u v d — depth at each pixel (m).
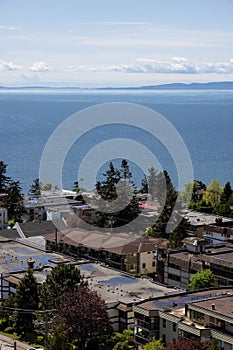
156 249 83.75
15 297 64.31
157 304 57.47
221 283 70.69
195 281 69.56
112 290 65.94
